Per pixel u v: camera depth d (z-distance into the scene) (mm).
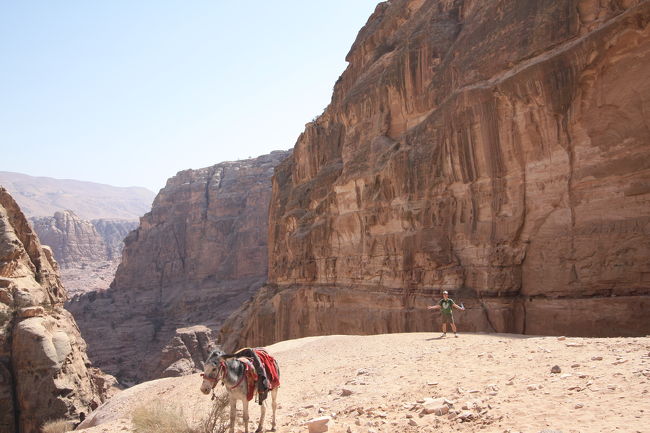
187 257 142375
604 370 8906
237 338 58375
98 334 120500
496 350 13023
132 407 17516
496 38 25234
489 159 24609
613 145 19359
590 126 20078
